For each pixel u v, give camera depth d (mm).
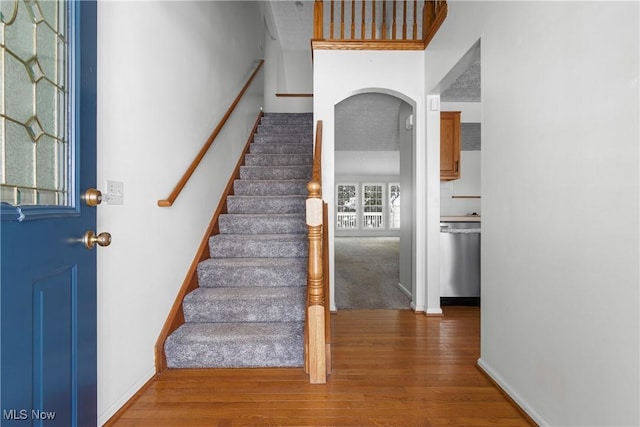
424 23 3213
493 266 1941
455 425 1562
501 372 1861
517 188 1687
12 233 965
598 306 1195
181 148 2381
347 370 2092
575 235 1299
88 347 1329
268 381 1945
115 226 1607
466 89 4320
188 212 2508
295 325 2311
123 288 1679
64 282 1195
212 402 1736
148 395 1799
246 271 2607
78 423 1264
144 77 1882
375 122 6453
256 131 4961
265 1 5277
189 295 2385
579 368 1284
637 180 1042
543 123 1481
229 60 3578
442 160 4535
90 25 1342
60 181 1242
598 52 1179
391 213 11570
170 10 2219
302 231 3152
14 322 972
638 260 1044
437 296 3219
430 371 2084
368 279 4730
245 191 3648
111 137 1573
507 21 1761
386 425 1560
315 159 2334
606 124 1151
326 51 3275
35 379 1056
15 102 1069
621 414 1105
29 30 1118
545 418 1481
